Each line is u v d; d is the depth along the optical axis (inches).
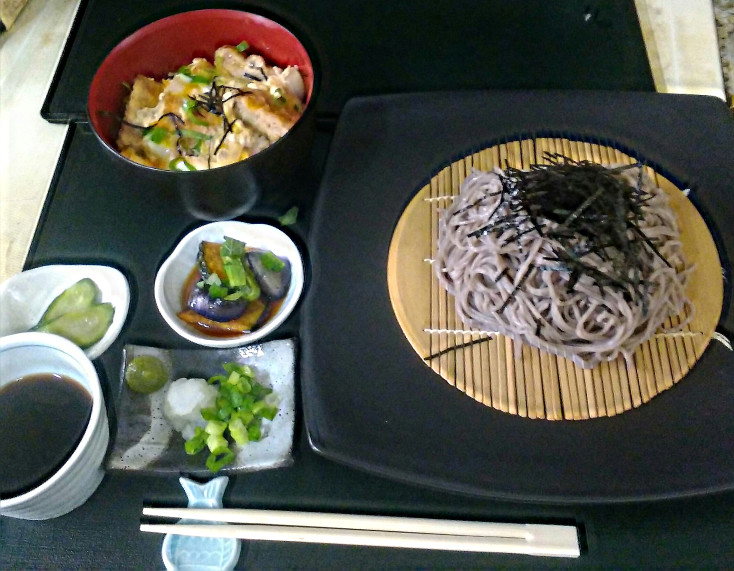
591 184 12.0
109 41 19.1
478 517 11.7
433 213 14.4
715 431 11.6
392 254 14.0
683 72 17.2
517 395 12.2
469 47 18.0
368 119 15.9
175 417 12.4
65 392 12.6
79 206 16.0
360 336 13.2
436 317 13.2
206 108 14.1
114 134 14.4
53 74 18.7
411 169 15.2
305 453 12.5
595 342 12.3
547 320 12.6
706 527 11.3
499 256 12.7
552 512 11.6
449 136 15.6
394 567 11.4
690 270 13.0
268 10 19.2
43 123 17.7
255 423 12.5
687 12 18.3
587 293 12.2
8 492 11.5
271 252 14.4
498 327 12.9
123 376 12.9
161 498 12.2
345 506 12.0
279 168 13.9
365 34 18.5
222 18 14.9
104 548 11.8
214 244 14.4
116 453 12.3
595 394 12.1
